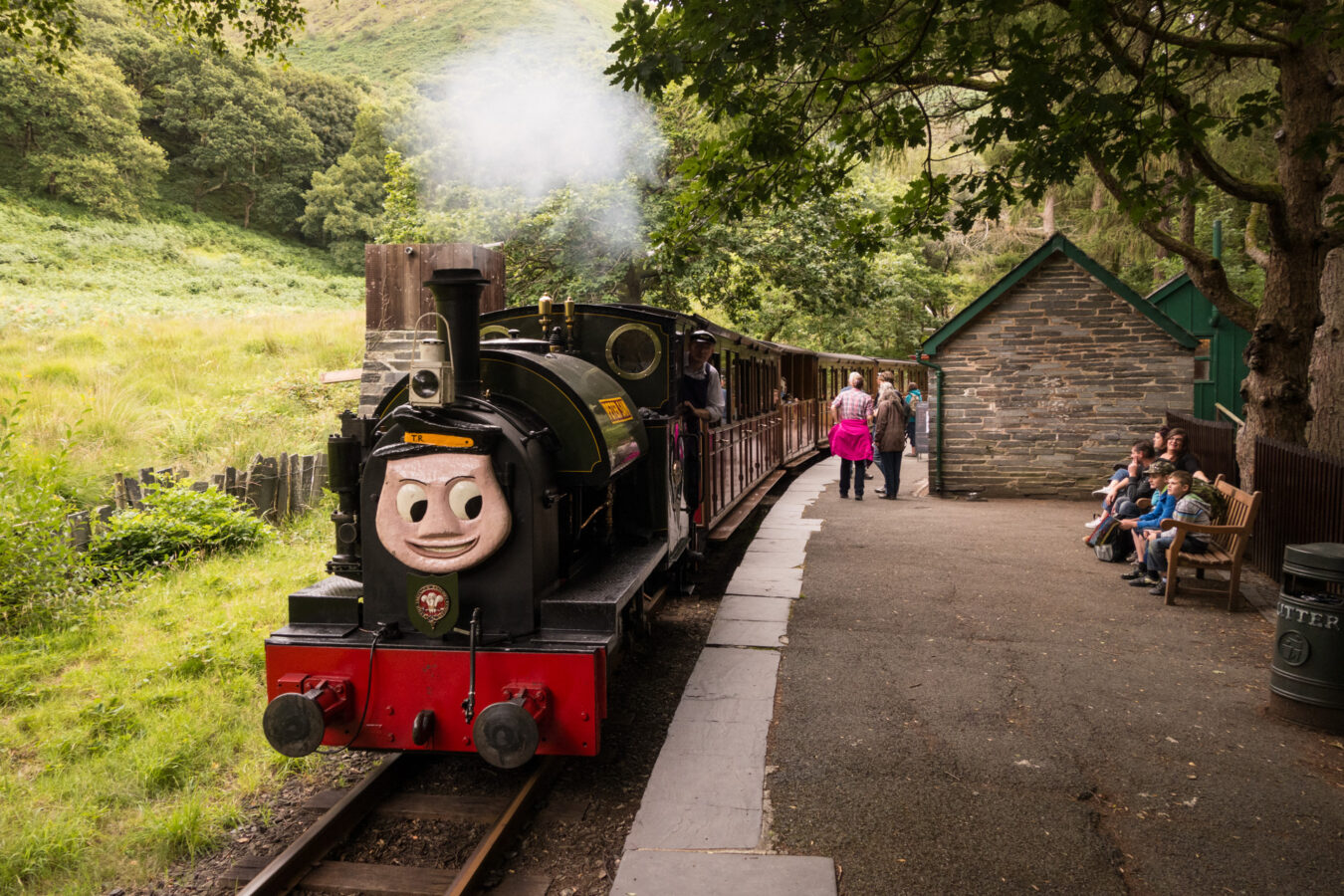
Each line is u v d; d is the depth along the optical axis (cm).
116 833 350
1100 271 1176
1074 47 684
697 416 732
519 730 339
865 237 738
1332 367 794
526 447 377
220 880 316
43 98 5456
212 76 6944
